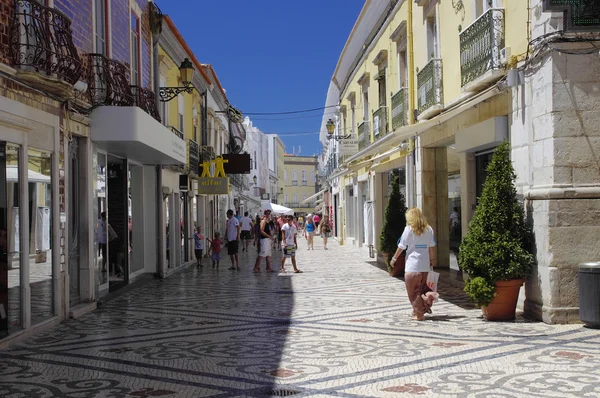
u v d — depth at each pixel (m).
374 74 20.80
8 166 7.39
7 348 7.16
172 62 18.41
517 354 6.24
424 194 14.38
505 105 9.46
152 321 9.02
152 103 12.98
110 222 13.35
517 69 8.70
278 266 19.11
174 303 11.01
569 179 7.71
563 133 7.72
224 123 32.91
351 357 6.39
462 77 10.72
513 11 9.03
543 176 8.01
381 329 7.94
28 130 7.84
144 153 12.74
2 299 7.29
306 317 9.07
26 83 7.69
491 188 8.20
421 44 14.22
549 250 7.71
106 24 11.44
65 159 9.15
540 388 5.03
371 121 21.00
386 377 5.54
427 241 8.66
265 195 69.56
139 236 15.55
